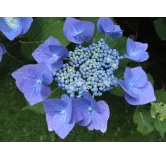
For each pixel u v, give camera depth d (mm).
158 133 601
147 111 438
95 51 388
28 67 367
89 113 359
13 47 484
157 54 592
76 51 384
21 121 598
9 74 587
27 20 409
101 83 370
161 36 491
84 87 366
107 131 598
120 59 417
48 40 382
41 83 365
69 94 385
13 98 599
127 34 588
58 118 364
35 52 381
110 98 590
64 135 356
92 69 375
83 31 382
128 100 372
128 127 603
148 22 573
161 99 440
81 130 596
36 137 593
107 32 387
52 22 435
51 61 375
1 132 594
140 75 380
